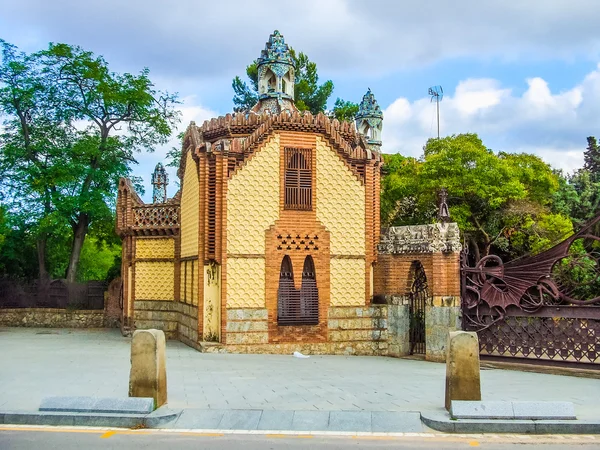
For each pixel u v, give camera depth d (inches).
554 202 1556.3
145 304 1053.2
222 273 814.5
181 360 739.4
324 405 464.4
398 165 1589.6
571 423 402.3
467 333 437.7
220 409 438.0
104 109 1473.9
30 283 1355.8
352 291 861.2
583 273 799.7
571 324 703.1
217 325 825.5
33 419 418.0
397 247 857.5
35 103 1417.3
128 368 659.4
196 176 881.5
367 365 740.7
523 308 732.7
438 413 427.8
